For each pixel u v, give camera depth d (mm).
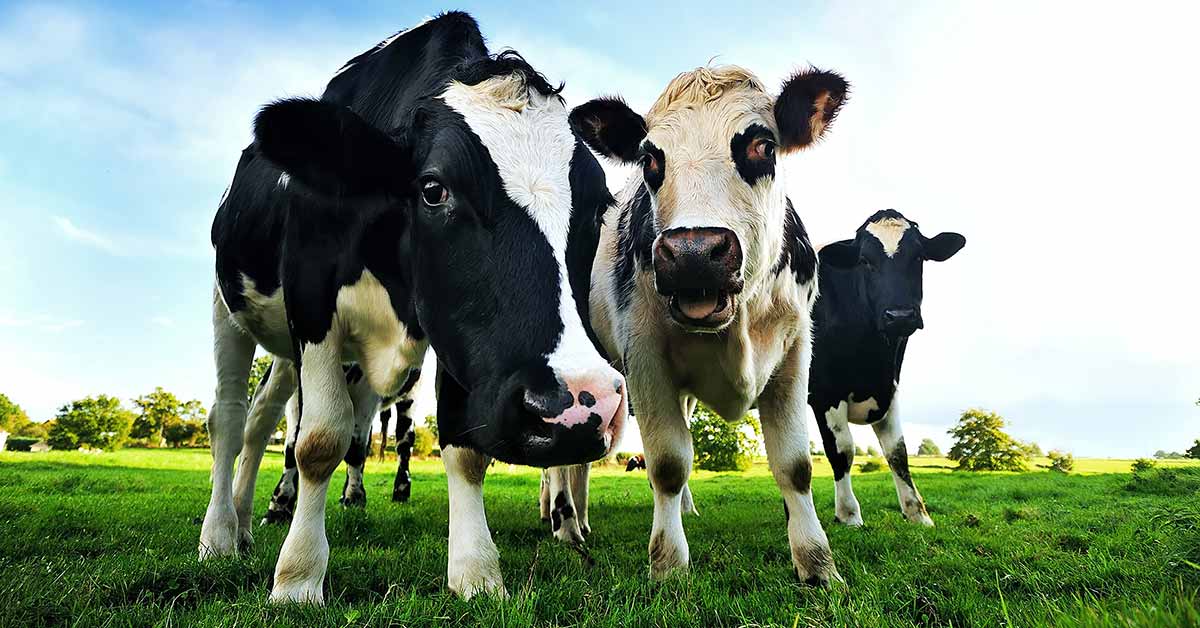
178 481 13875
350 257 3670
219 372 5148
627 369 4523
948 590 3324
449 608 2871
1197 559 3029
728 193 4188
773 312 4500
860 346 7945
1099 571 3412
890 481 16750
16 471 14914
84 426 70250
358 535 5766
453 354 3150
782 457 4387
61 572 3662
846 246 8336
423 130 3387
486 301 3027
